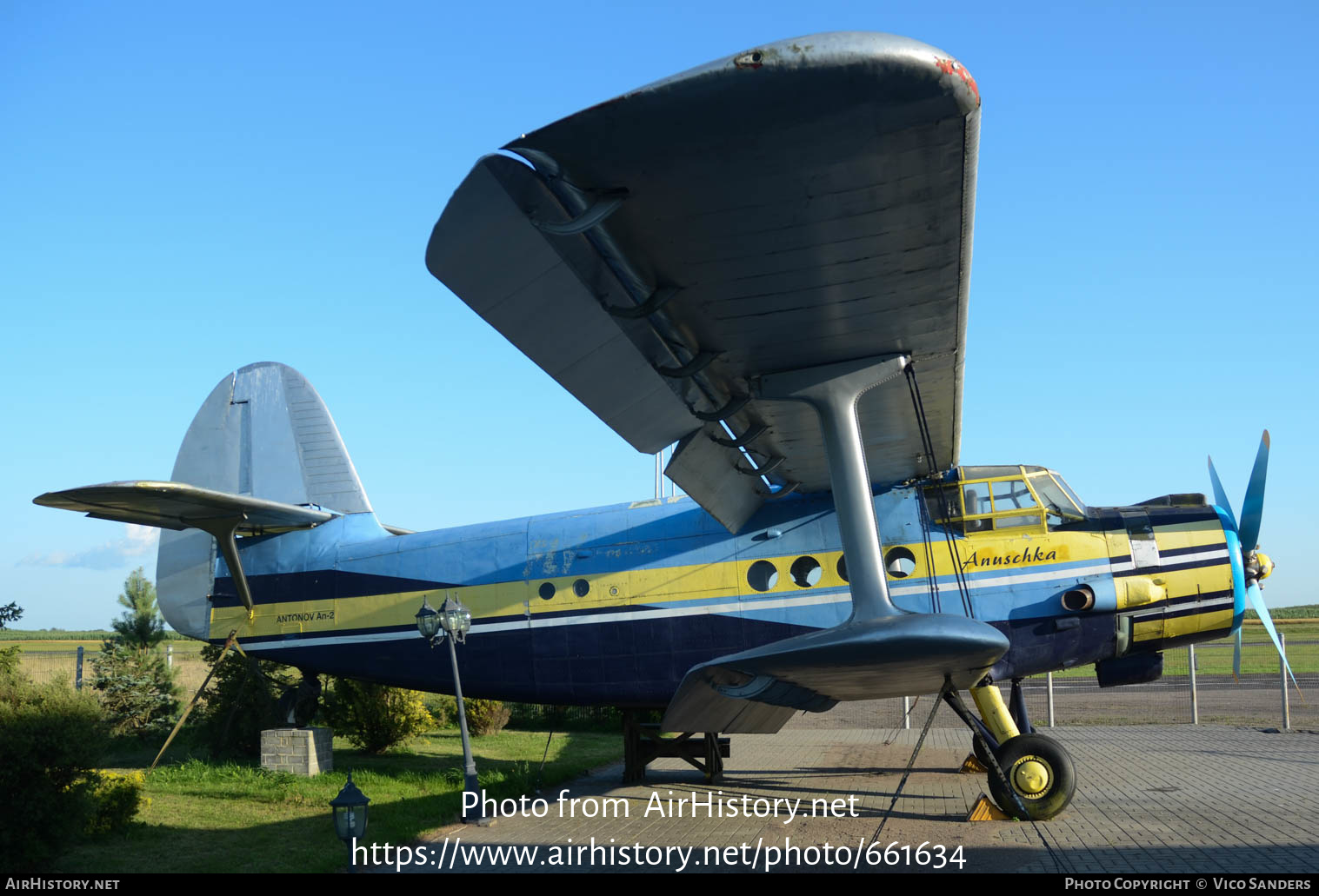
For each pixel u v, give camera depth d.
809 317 6.40
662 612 11.95
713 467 9.72
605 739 18.53
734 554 11.81
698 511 12.22
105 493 11.49
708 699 8.47
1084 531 10.84
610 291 5.73
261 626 14.05
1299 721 18.28
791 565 11.59
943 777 12.77
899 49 3.95
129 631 17.92
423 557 13.32
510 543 12.94
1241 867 7.38
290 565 14.06
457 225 4.80
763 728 10.55
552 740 18.25
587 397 7.05
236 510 12.84
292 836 9.34
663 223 5.09
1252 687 25.12
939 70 4.02
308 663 13.80
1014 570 10.81
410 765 14.52
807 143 4.41
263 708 14.95
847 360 7.21
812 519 11.69
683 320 6.37
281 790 11.79
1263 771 12.43
